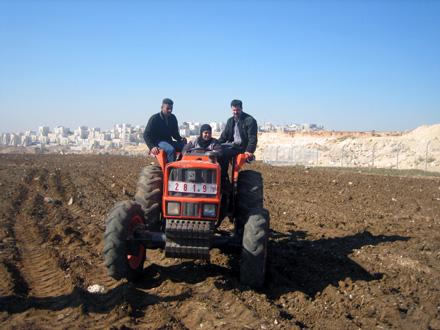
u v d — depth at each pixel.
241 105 6.82
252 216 5.50
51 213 9.94
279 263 6.58
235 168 6.21
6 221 8.87
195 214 5.27
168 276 5.70
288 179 17.59
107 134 151.25
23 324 4.20
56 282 5.50
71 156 35.12
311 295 5.47
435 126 43.38
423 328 4.54
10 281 5.27
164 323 4.30
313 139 63.53
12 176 17.00
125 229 5.23
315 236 8.39
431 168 29.77
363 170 25.27
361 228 9.09
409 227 9.33
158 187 6.15
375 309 4.95
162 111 7.05
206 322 4.40
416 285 5.73
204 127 6.20
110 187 14.20
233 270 6.15
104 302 4.87
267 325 4.36
